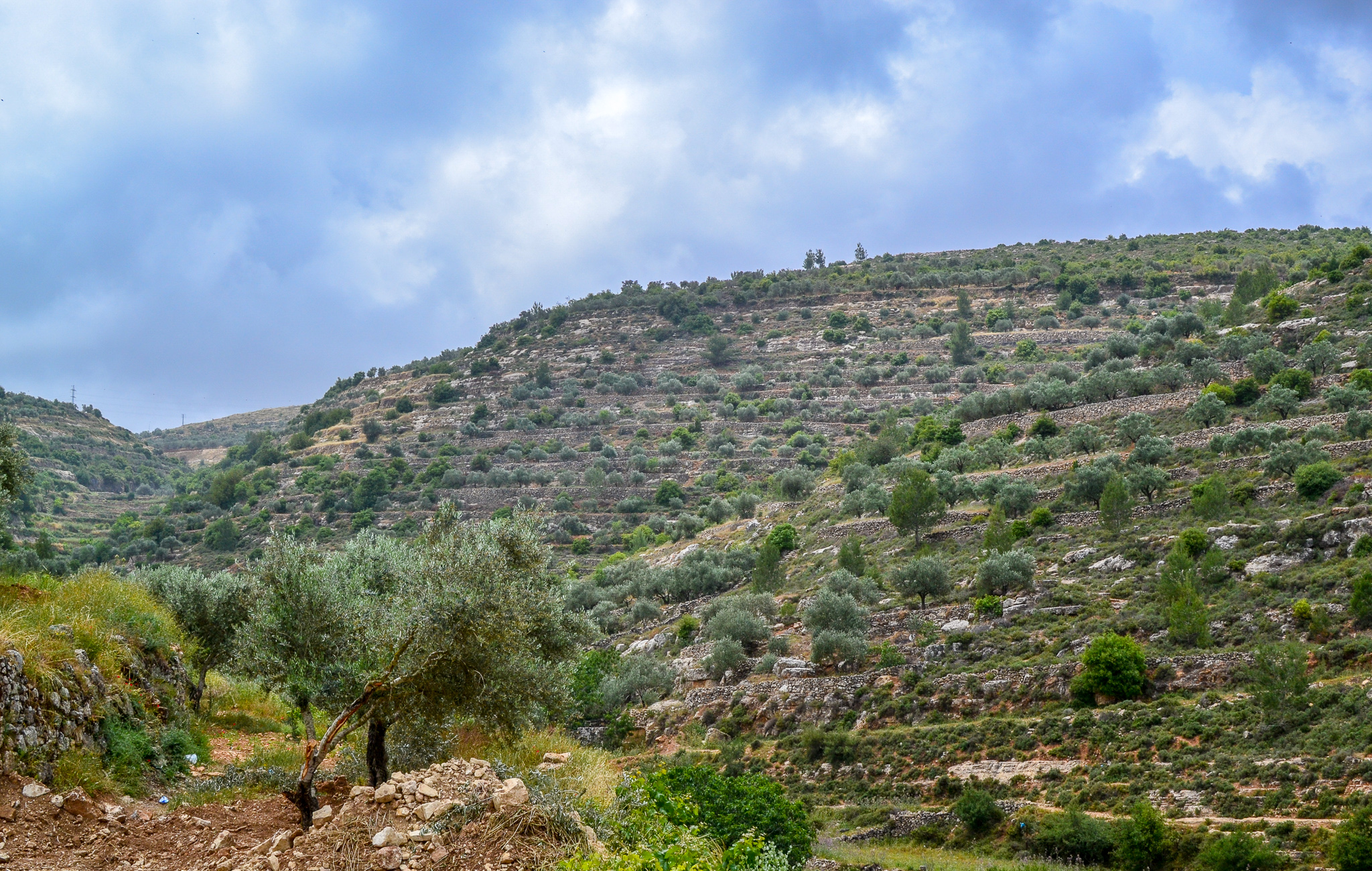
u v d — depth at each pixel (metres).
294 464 150.50
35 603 16.09
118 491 190.62
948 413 105.44
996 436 85.75
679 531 99.06
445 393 176.50
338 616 14.68
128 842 10.30
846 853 34.34
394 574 17.88
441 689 12.87
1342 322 82.00
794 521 86.88
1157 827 31.28
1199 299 148.38
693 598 74.94
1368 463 54.41
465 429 155.38
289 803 12.47
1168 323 109.81
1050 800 36.91
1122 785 36.03
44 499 151.25
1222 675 40.88
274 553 14.94
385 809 9.79
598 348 190.88
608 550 107.12
